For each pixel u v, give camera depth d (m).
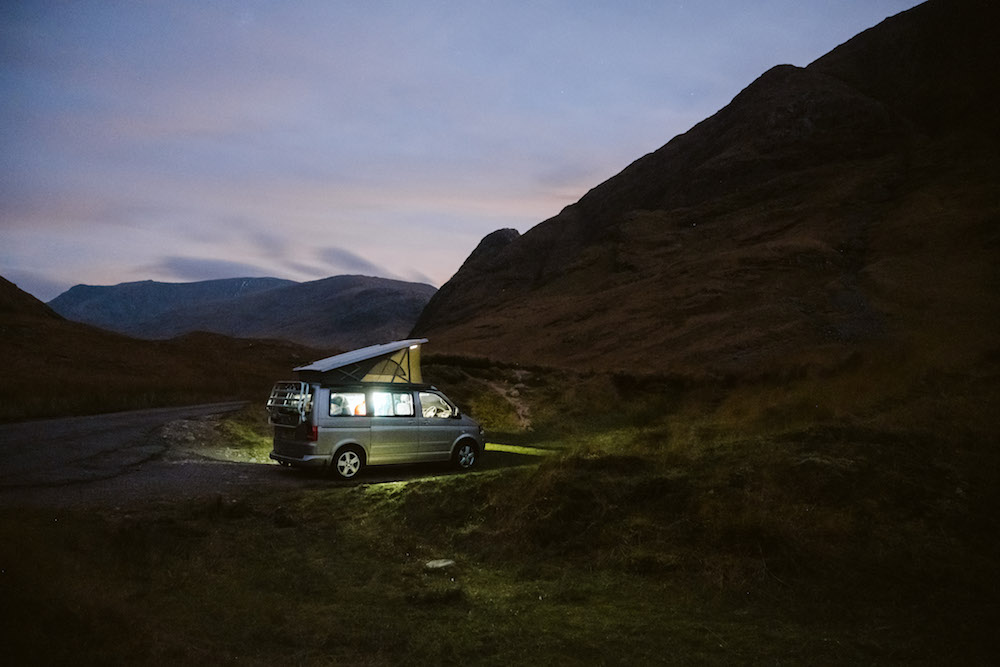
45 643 3.57
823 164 72.06
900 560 6.35
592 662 4.62
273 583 6.16
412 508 8.67
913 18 89.31
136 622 4.23
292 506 9.12
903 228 48.53
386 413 12.26
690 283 50.53
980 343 16.80
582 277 69.69
